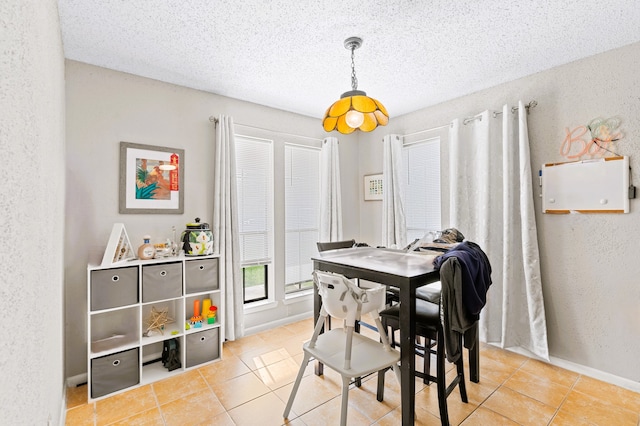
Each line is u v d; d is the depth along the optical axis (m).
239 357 2.70
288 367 2.53
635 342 2.20
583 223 2.43
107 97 2.48
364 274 1.86
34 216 0.83
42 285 0.98
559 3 1.76
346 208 4.13
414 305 1.65
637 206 2.18
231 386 2.26
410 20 1.92
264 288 3.52
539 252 2.67
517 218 2.76
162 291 2.39
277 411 1.97
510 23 1.95
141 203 2.62
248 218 3.30
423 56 2.38
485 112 2.85
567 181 2.49
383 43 2.19
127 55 2.30
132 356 2.24
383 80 2.82
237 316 3.05
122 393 2.17
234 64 2.47
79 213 2.36
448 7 1.79
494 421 1.85
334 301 1.66
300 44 2.19
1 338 0.53
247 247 3.29
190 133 2.90
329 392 2.17
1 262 0.53
